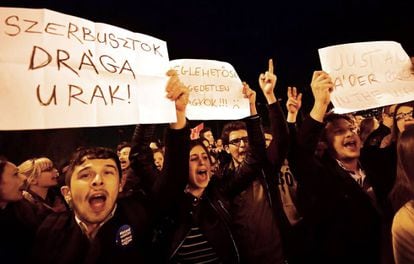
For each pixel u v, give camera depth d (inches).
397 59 79.8
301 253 80.0
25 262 48.0
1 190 49.3
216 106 79.7
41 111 48.5
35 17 51.1
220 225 66.9
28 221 50.1
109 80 56.0
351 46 77.3
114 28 59.5
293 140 73.5
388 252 69.3
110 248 51.2
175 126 60.1
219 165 111.0
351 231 71.8
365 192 73.2
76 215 51.3
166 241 63.0
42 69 49.9
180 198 62.0
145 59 61.5
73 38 53.9
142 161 68.9
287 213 95.8
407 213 63.4
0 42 48.1
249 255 75.1
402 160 66.2
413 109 92.8
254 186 79.9
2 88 46.9
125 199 59.3
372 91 75.6
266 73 77.1
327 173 73.5
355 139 77.2
